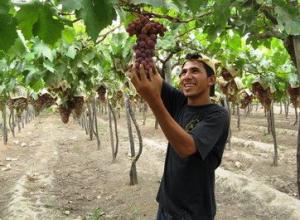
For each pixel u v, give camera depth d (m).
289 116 22.44
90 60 3.99
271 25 3.42
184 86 2.55
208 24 3.17
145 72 1.73
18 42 1.92
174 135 2.04
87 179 9.46
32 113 24.84
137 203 7.48
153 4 1.60
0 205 7.39
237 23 3.05
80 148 13.49
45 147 13.64
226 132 2.55
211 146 2.31
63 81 3.68
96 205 7.63
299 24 2.24
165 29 1.71
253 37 3.56
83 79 4.06
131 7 1.91
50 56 3.08
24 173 9.82
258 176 9.38
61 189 8.61
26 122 21.97
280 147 12.57
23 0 1.56
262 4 2.50
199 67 2.52
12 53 1.94
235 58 5.83
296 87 6.58
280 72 6.49
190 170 2.52
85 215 7.10
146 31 1.69
